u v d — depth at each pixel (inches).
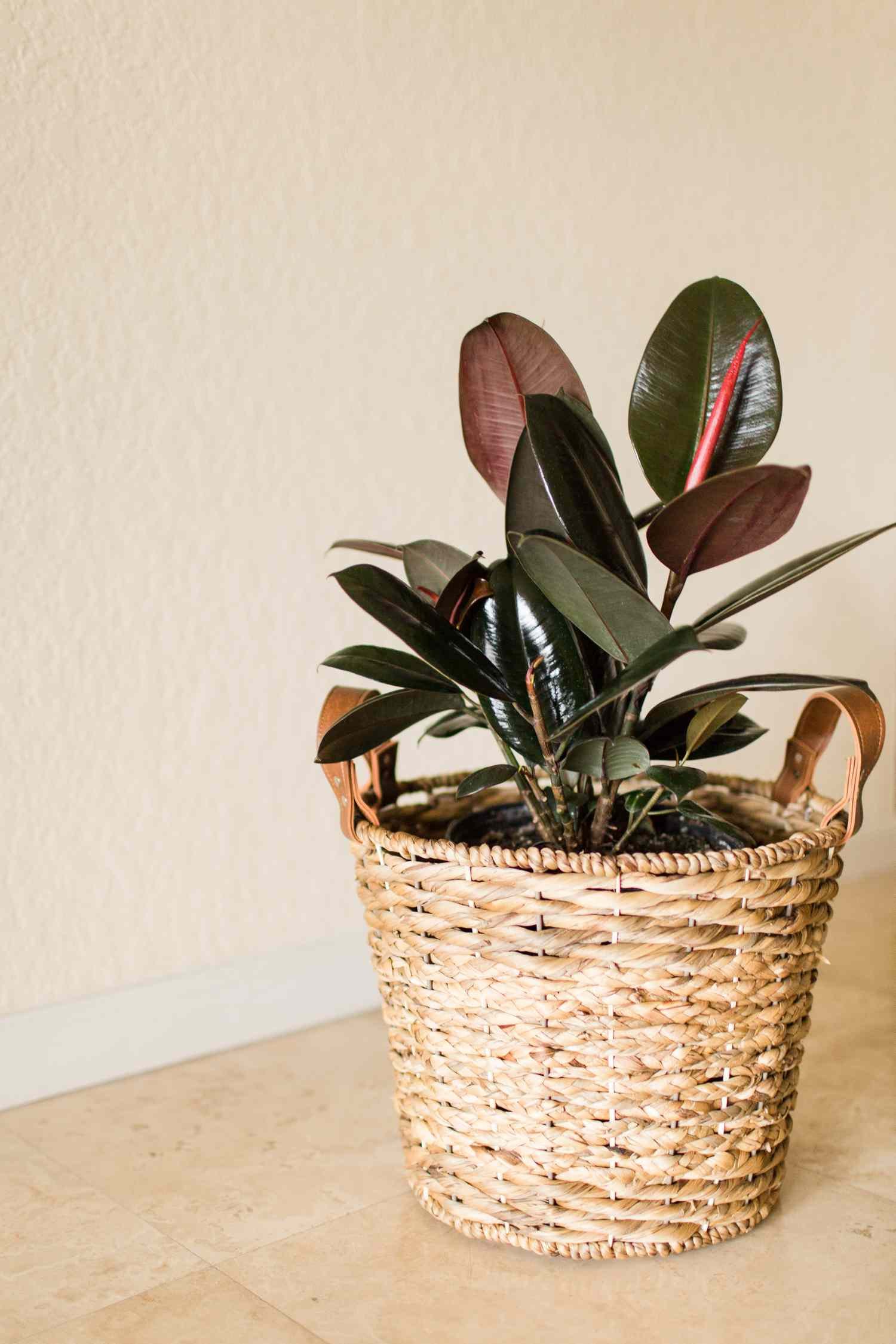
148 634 53.0
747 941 34.5
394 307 58.5
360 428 58.2
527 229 62.3
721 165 69.6
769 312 72.7
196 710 54.6
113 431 51.1
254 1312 35.2
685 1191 35.9
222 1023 55.8
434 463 60.8
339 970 59.5
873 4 75.5
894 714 82.0
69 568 50.6
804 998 37.4
